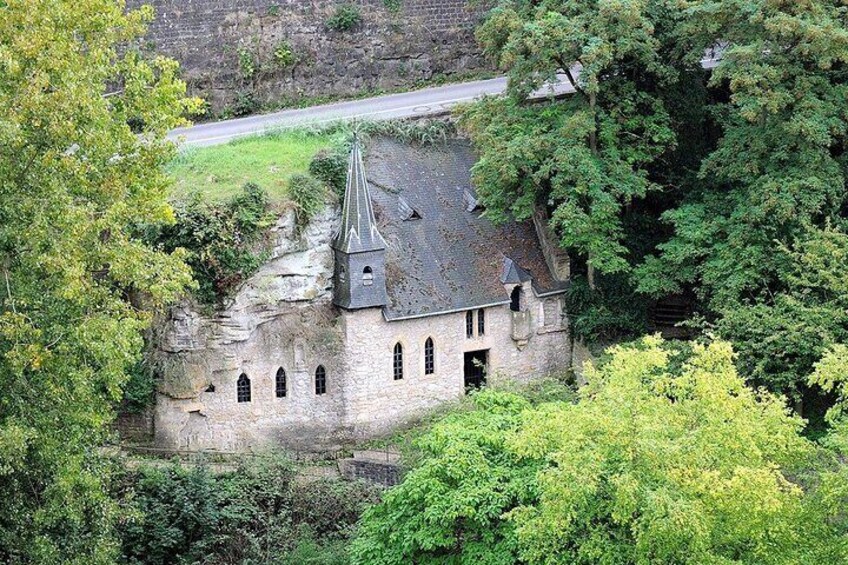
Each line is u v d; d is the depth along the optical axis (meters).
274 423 86.12
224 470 81.56
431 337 88.00
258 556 75.44
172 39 96.75
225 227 82.56
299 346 85.69
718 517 54.78
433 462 61.62
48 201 59.94
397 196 89.94
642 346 83.19
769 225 83.25
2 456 57.25
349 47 100.25
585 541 56.22
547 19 86.00
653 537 53.94
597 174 85.56
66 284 60.16
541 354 91.81
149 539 76.06
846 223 83.81
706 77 95.75
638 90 90.94
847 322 78.81
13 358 58.22
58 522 62.94
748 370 80.19
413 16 101.44
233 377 84.62
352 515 78.31
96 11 64.88
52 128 59.22
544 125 87.94
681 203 91.00
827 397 83.00
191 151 88.44
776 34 83.38
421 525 61.47
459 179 92.44
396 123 92.94
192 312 82.94
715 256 85.94
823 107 83.50
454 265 89.12
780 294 80.31
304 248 84.81
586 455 54.50
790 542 56.19
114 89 94.12
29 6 60.38
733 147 86.19
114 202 63.69
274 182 85.50
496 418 64.06
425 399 88.56
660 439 54.03
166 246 82.25
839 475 56.00
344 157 87.19
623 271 89.81
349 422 86.88
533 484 59.94
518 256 91.12
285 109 99.12
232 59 98.00
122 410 84.19
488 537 60.41
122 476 77.81
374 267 85.44
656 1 89.62
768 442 56.72
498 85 101.44
